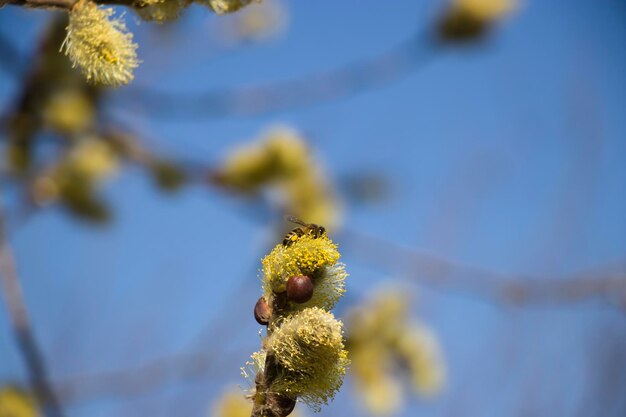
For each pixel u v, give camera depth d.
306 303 0.51
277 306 0.51
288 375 0.50
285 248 0.51
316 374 0.50
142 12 0.52
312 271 0.51
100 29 0.51
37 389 0.76
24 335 0.77
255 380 0.50
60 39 0.92
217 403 0.68
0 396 0.73
